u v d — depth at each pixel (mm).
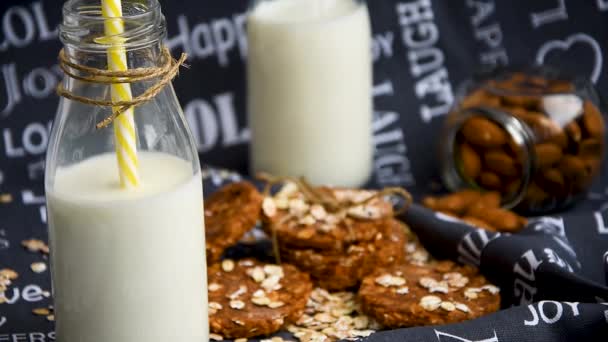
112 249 602
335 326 686
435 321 677
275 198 745
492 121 793
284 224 721
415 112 917
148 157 617
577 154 792
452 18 920
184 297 619
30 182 850
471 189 816
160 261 607
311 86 823
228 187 750
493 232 726
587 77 862
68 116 607
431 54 923
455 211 791
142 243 603
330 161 840
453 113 826
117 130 595
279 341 675
